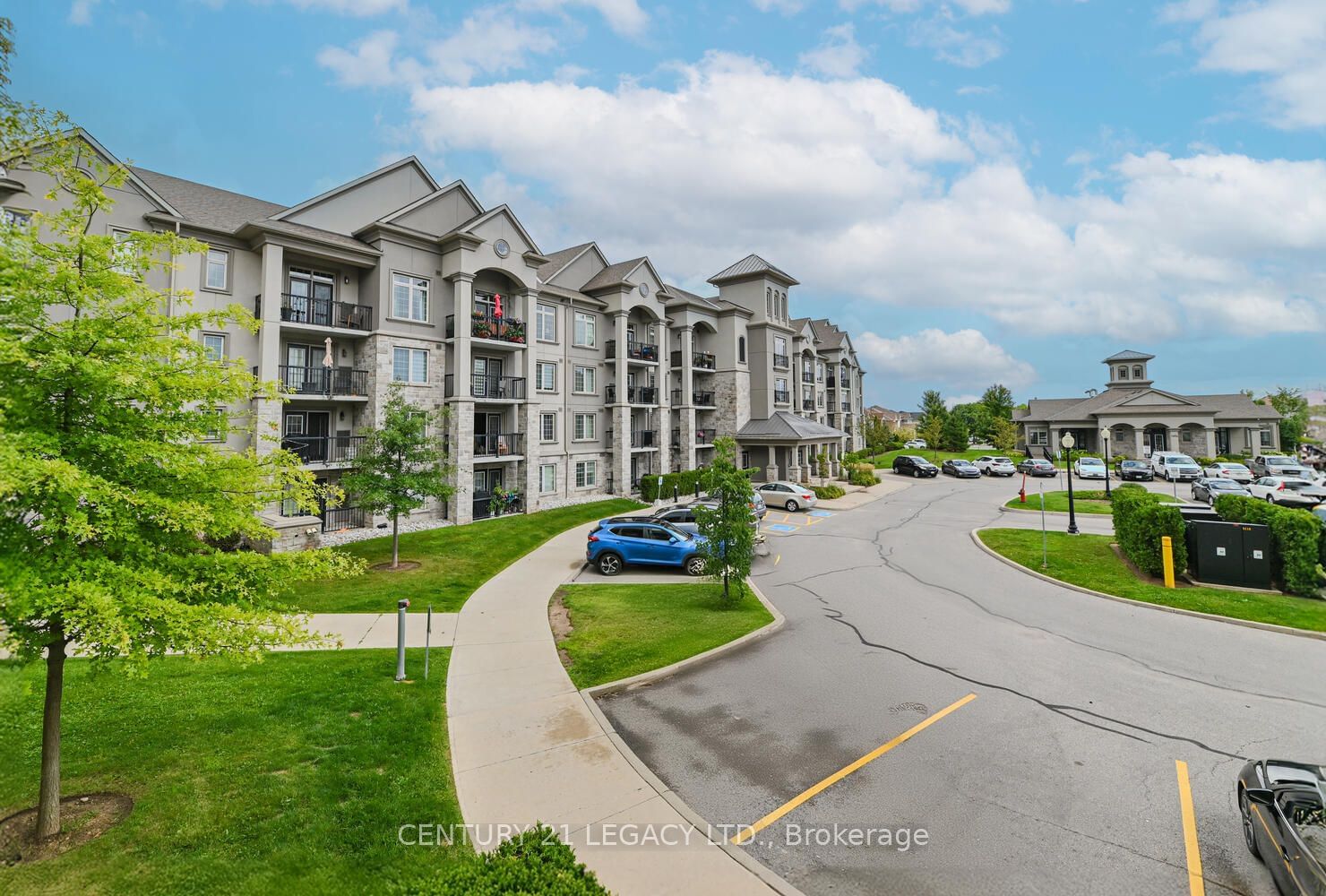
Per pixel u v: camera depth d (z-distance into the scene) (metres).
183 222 19.61
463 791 6.58
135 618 4.99
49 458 4.89
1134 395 53.09
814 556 20.03
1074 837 5.96
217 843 5.52
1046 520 26.44
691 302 38.59
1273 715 8.58
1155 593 14.66
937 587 16.05
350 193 24.25
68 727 7.52
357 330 23.47
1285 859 5.00
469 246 25.42
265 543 16.48
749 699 9.16
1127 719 8.47
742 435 41.06
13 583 4.42
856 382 64.94
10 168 7.00
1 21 8.77
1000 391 74.44
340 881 5.10
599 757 7.36
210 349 6.56
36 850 5.34
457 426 24.97
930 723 8.36
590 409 33.50
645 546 17.78
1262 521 15.51
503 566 18.61
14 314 5.15
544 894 3.62
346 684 9.26
